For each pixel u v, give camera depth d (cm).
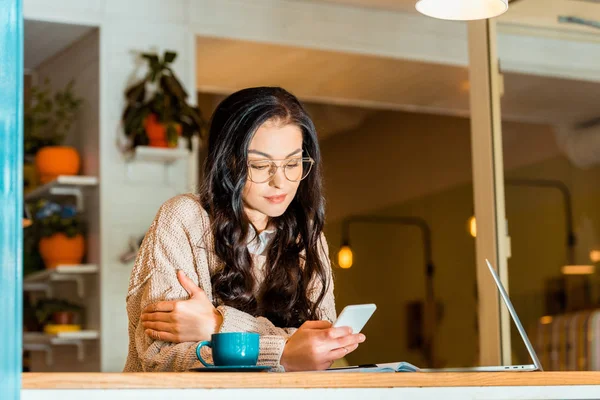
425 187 742
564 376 153
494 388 147
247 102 193
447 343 732
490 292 358
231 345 151
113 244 417
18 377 118
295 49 478
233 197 193
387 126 773
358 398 136
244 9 463
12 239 124
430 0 209
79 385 120
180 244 194
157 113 417
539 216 624
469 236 702
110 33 429
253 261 202
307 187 207
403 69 519
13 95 127
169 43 444
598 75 401
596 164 578
